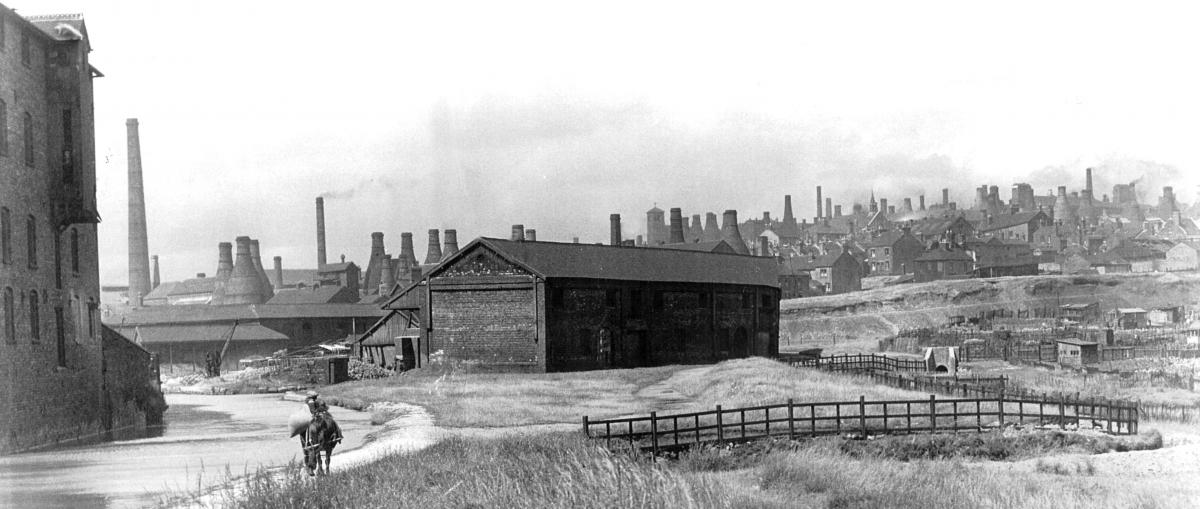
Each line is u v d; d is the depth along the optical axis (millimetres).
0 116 32562
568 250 65938
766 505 18703
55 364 36719
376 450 27328
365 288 134750
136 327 92688
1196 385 54281
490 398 44875
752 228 196750
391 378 61312
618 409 39531
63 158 37375
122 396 44438
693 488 18062
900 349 85188
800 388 44375
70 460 27422
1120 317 101938
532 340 61344
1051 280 118062
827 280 140875
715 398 43438
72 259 39844
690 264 73438
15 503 19375
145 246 115125
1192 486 23969
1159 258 142125
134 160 115125
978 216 173875
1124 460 28234
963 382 49469
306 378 70938
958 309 111812
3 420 31125
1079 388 52250
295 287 148125
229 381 71562
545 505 16781
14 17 33781
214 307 95562
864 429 31000
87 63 38875
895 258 156250
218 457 27125
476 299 63000
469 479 18594
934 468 25484
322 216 132250
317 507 17000
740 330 75750
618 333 65562
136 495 20172
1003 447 30391
